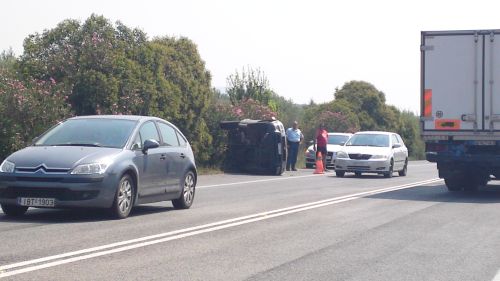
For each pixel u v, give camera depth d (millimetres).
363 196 18797
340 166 28438
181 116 27156
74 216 13055
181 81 27531
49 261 8812
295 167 33469
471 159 18859
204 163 29406
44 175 11977
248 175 28141
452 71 18750
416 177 29219
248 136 29109
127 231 11367
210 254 9648
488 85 18500
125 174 12727
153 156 13570
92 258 9094
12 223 11945
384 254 10000
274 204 16156
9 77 21406
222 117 30156
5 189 12094
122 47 24875
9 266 8461
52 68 23312
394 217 14180
